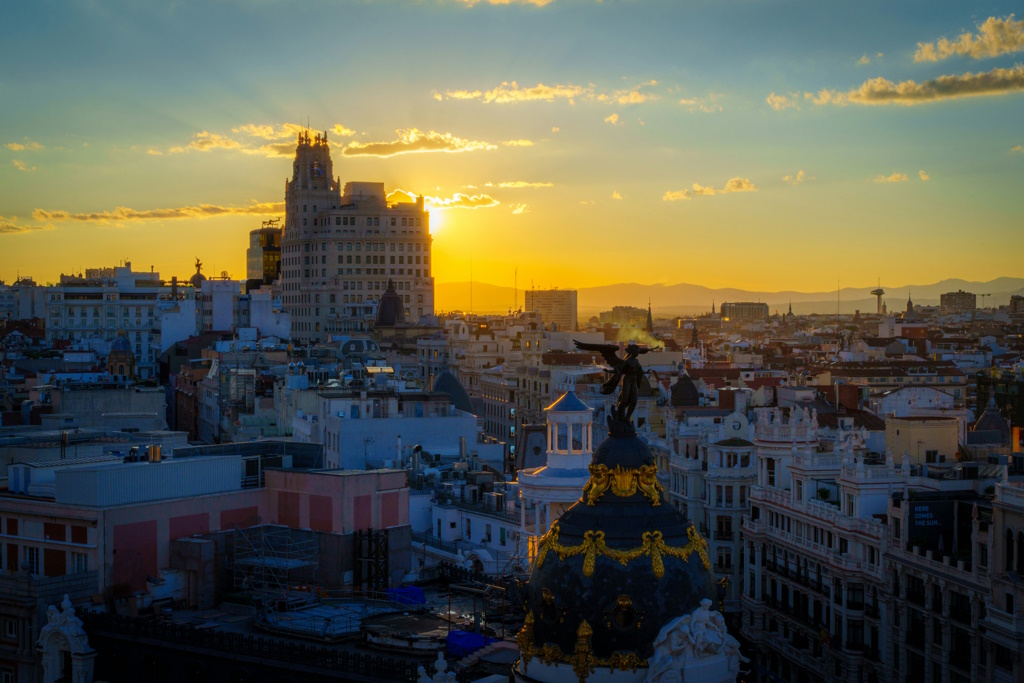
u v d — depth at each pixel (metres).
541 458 169.50
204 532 121.75
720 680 57.34
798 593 139.50
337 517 122.19
